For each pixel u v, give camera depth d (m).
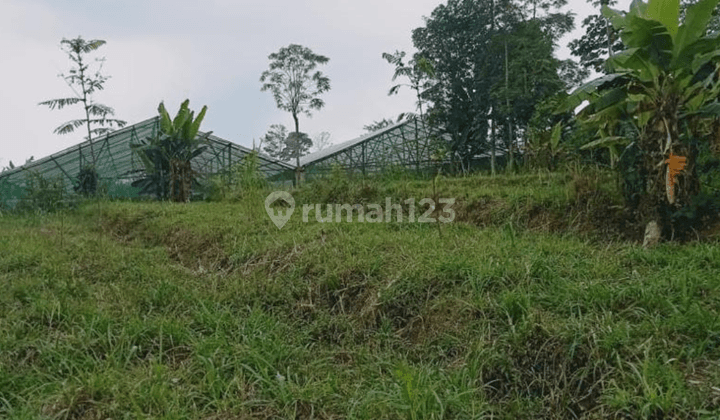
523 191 8.21
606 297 4.11
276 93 25.08
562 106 6.96
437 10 20.70
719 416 2.74
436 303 4.74
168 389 3.48
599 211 6.90
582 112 6.96
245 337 4.38
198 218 9.56
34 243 7.60
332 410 3.44
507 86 16.36
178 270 6.89
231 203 12.20
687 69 5.76
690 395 2.93
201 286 6.07
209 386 3.53
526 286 4.59
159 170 16.12
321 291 5.65
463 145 17.48
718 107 5.79
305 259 6.25
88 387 3.44
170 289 5.56
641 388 3.07
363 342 4.79
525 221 7.54
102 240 8.45
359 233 7.24
